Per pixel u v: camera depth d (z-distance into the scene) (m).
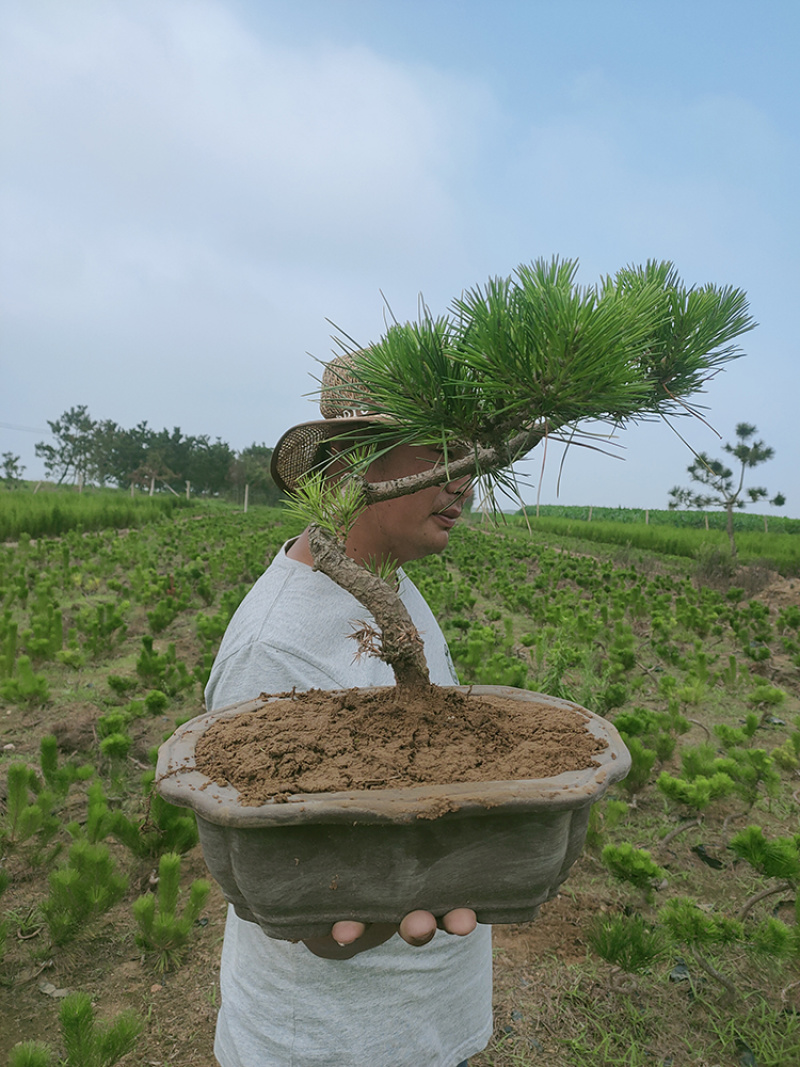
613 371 0.84
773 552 20.00
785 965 2.68
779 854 2.31
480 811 0.81
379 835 0.85
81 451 82.94
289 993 1.24
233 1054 1.33
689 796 3.30
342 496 1.05
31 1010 2.49
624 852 2.64
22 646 6.86
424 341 0.92
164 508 34.28
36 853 3.25
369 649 1.09
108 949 2.82
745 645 7.86
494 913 0.91
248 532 21.92
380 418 1.03
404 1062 1.29
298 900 0.88
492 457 0.96
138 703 4.79
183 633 8.13
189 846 3.31
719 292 1.08
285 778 0.89
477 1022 1.44
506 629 7.57
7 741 4.84
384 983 1.26
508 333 0.85
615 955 2.38
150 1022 2.44
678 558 21.56
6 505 21.86
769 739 5.34
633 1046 2.29
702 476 17.20
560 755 0.96
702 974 2.66
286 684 1.26
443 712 1.05
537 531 30.16
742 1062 2.28
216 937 2.90
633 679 6.24
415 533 1.40
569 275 0.92
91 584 10.44
